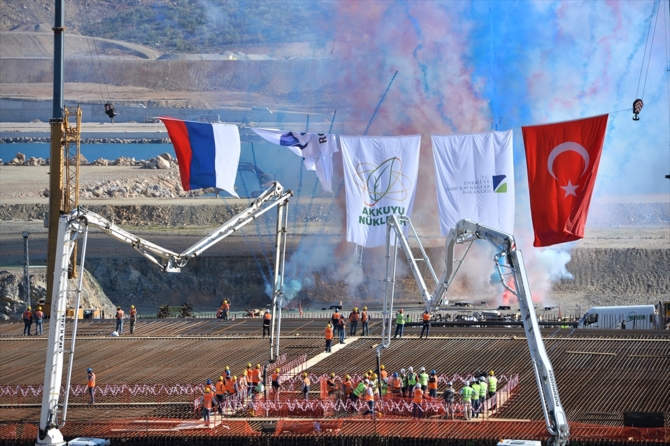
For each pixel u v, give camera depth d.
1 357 121.81
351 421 91.44
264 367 102.75
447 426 89.25
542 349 78.81
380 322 142.62
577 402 95.81
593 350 114.25
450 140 118.56
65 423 91.50
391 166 116.56
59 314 84.69
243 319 147.75
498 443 81.75
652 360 109.62
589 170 105.31
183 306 189.62
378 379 99.69
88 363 117.06
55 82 153.88
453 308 191.25
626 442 83.75
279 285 109.44
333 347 120.94
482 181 118.50
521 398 98.31
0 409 100.81
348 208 116.88
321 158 117.00
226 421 93.38
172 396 103.12
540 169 106.19
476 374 99.12
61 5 153.12
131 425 91.94
